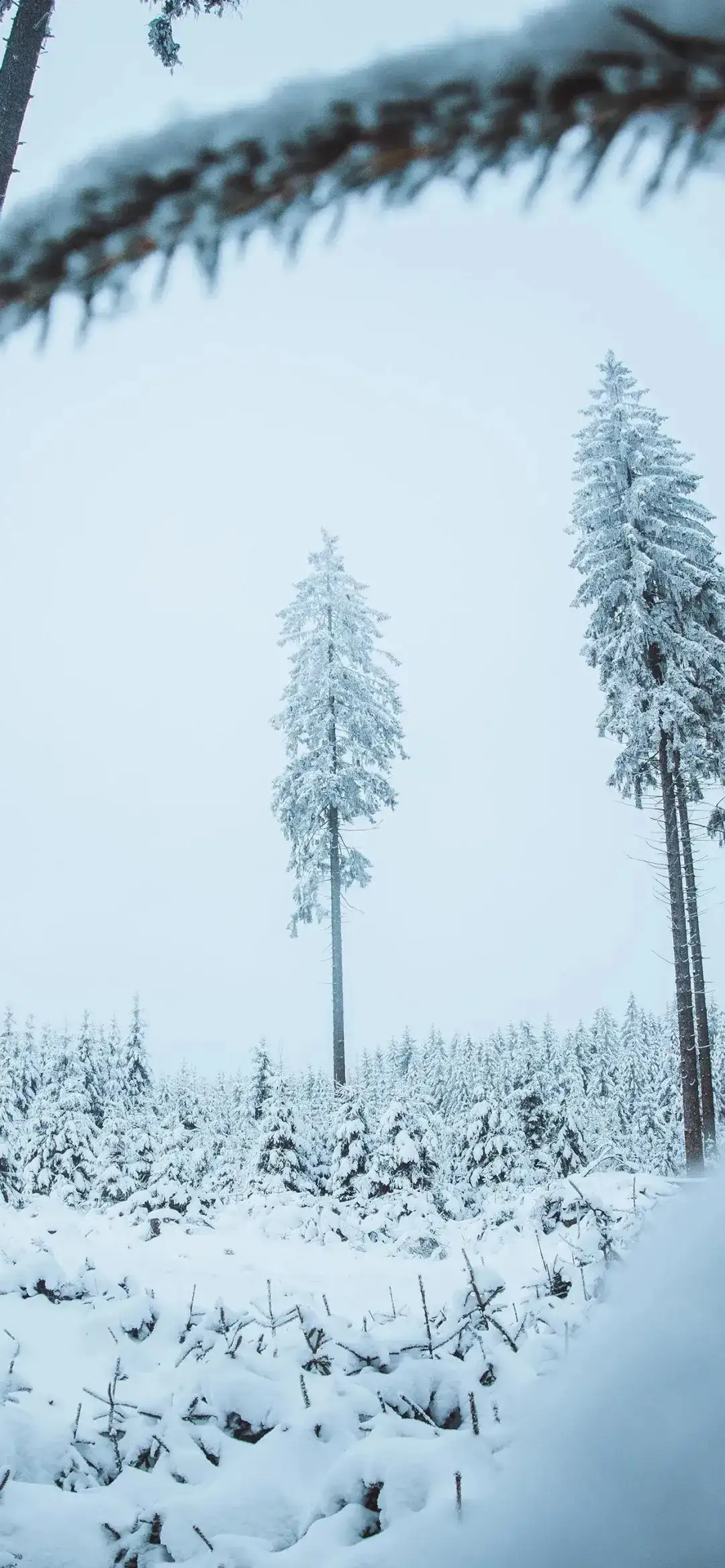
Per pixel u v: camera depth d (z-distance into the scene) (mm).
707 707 18031
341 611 25656
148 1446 3963
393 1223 13758
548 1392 870
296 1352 4609
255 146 384
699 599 19000
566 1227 8297
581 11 334
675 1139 33562
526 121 349
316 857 23500
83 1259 9008
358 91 366
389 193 377
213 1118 34531
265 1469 3549
